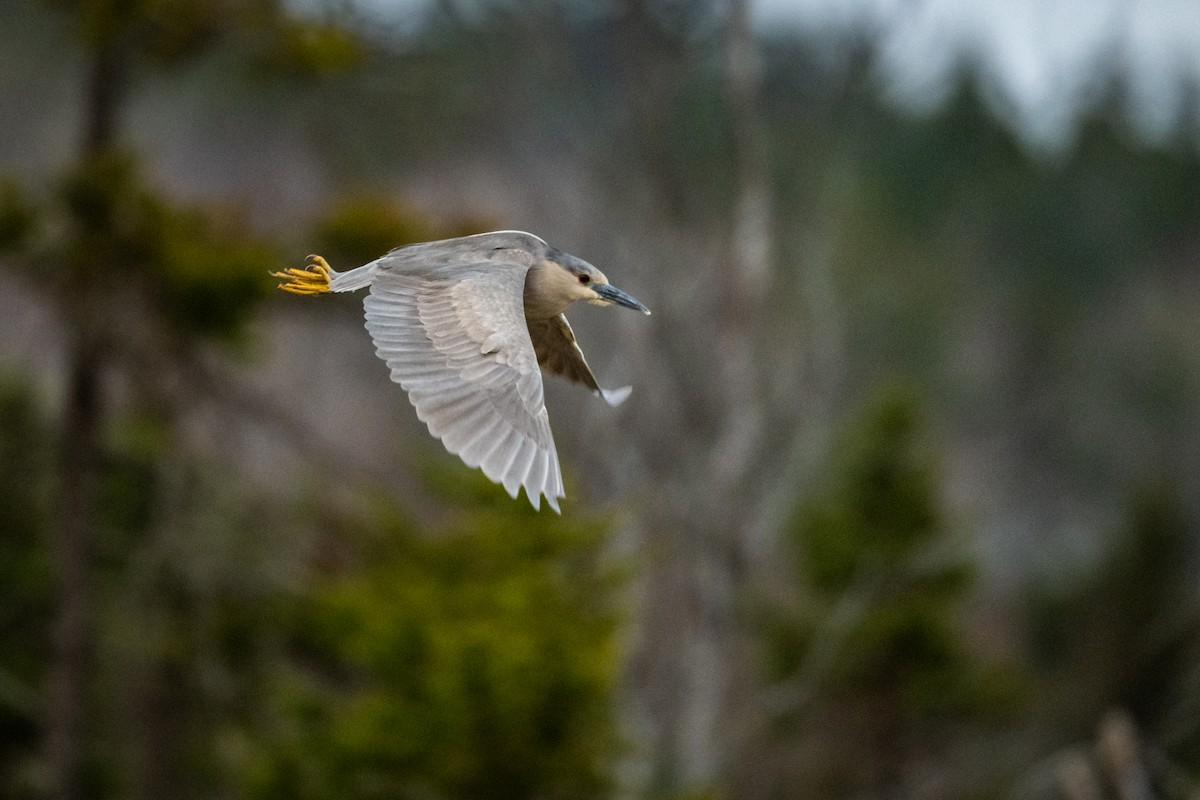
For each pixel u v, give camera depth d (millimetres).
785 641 22203
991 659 25469
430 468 15203
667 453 20766
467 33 22047
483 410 5973
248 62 19125
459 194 22438
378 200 17938
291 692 15203
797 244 24641
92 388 18156
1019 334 56125
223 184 27516
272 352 18938
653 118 21797
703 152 23406
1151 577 26734
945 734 24234
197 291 16953
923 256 52156
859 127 34094
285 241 17969
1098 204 59656
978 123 57125
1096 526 49094
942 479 23141
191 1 17453
